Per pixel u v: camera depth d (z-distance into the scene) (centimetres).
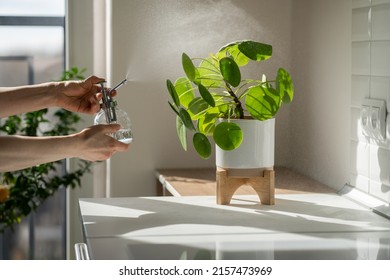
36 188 196
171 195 182
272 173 146
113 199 154
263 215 137
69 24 211
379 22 142
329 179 170
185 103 151
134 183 194
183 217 135
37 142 127
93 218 134
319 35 175
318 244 117
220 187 146
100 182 215
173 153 194
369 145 148
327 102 171
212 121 148
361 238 120
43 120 201
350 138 158
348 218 135
